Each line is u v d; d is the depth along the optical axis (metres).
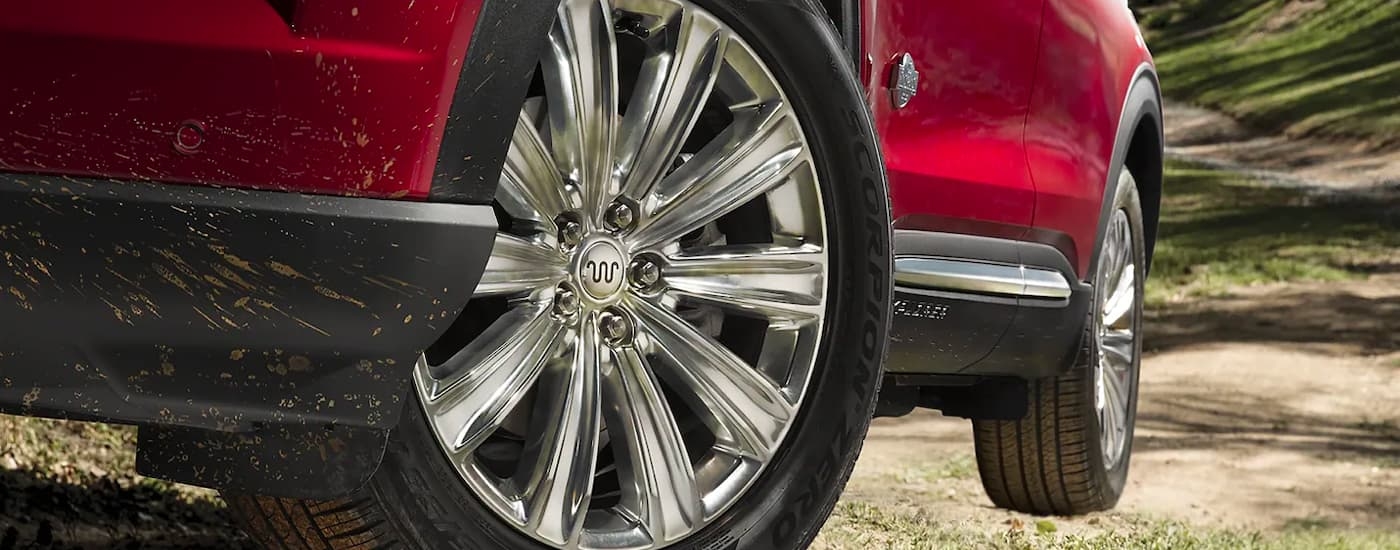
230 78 2.11
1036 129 4.09
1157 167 5.30
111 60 2.09
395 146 2.17
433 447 2.39
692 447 2.85
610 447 2.85
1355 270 18.89
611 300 2.64
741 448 2.79
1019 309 4.00
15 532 3.36
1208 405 10.91
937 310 3.75
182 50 2.10
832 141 2.88
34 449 4.05
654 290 2.71
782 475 2.84
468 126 2.22
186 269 2.11
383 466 2.33
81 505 3.71
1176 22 55.25
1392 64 39.31
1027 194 4.03
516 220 2.52
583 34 2.54
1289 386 12.09
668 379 2.77
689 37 2.66
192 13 2.11
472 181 2.25
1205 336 14.59
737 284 2.78
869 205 2.93
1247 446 8.93
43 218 2.07
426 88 2.18
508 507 2.49
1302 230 22.20
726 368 2.75
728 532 2.75
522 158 2.47
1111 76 4.56
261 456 2.26
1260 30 50.03
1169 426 9.71
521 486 2.55
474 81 2.22
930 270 3.69
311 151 2.14
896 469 6.36
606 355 2.66
